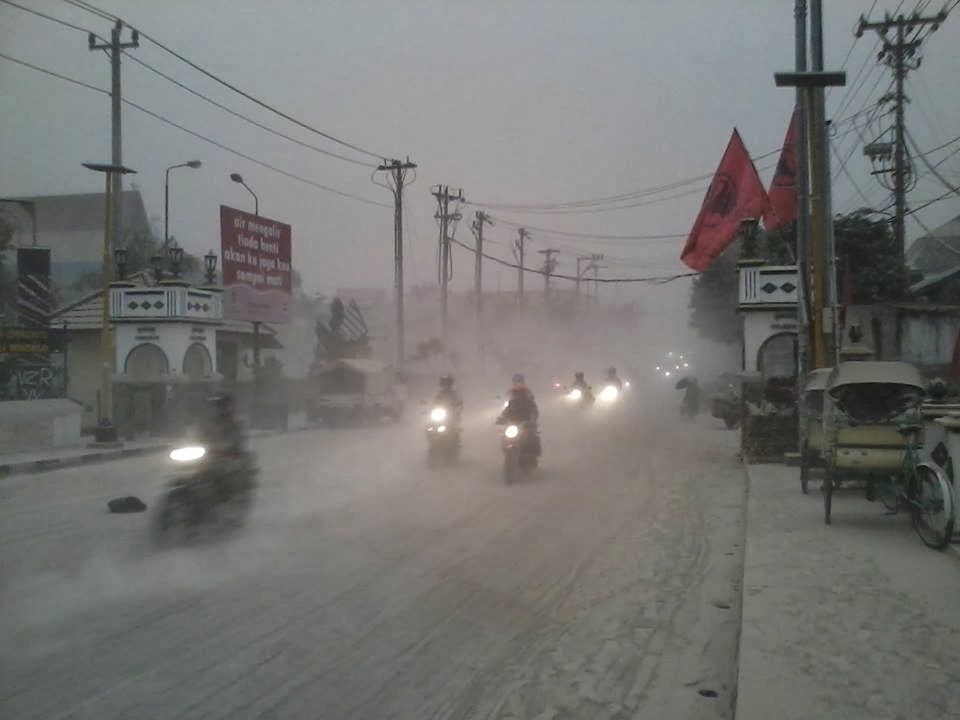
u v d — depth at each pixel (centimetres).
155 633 633
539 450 1529
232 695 519
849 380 1021
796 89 1644
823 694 491
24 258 2698
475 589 777
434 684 548
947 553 840
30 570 826
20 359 2222
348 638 630
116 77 2786
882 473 960
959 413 956
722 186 2097
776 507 1141
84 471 1716
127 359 2534
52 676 544
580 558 911
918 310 2791
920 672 523
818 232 1556
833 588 719
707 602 751
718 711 514
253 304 2945
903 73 2872
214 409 1032
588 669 583
